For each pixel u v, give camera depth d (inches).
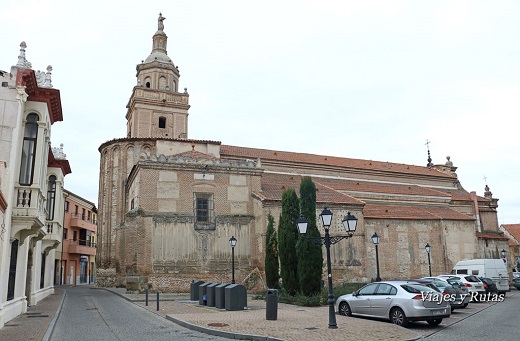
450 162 2674.7
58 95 841.5
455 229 1862.7
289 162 2009.1
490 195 2527.1
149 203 1343.5
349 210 1606.8
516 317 786.8
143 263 1298.0
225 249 1403.8
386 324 650.8
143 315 808.9
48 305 971.3
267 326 631.2
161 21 2262.6
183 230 1363.2
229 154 1883.6
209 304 942.4
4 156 701.3
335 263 1536.7
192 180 1409.9
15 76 732.0
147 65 2110.0
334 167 2116.1
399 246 1731.1
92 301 1106.7
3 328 623.5
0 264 639.8
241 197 1464.1
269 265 1230.9
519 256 3115.2
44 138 811.4
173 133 2028.8
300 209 1077.1
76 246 2518.5
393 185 2242.9
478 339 554.3
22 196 743.7
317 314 792.9
